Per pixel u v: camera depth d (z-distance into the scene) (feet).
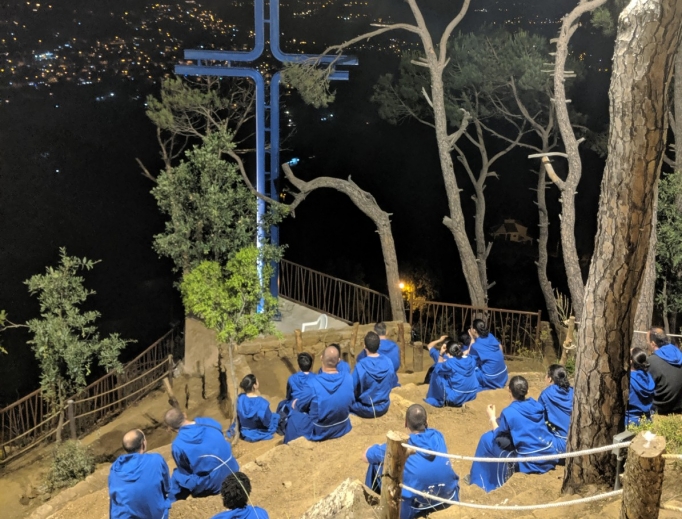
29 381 54.39
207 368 41.27
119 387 38.09
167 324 66.95
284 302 49.39
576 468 16.30
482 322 30.37
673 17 12.80
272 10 43.16
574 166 38.58
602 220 14.80
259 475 21.42
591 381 15.66
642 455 10.33
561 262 81.15
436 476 15.93
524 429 18.56
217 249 34.65
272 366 39.55
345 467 20.61
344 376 23.39
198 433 20.22
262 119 43.62
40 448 37.40
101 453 35.37
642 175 13.98
